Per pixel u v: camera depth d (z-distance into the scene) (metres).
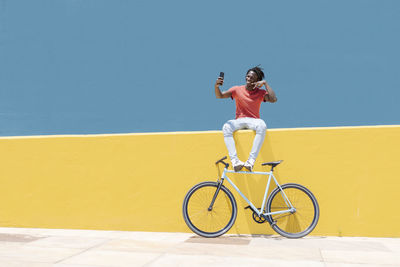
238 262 3.67
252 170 5.03
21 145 5.57
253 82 5.14
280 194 4.98
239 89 5.21
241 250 4.14
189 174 5.19
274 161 5.03
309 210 4.91
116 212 5.33
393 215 4.82
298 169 4.99
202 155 5.17
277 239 4.72
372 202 4.86
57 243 4.49
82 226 5.40
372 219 4.85
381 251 4.11
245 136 5.08
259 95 5.13
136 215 5.29
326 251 4.11
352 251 4.11
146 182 5.28
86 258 3.80
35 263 3.61
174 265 3.56
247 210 5.07
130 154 5.33
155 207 5.25
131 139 5.34
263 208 4.88
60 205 5.46
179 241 4.61
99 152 5.41
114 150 5.38
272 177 4.97
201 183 4.93
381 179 4.86
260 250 4.14
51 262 3.64
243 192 5.07
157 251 4.09
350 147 4.91
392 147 4.85
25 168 5.55
